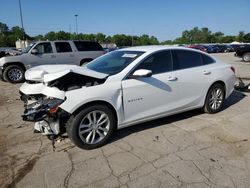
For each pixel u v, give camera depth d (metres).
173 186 3.16
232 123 5.15
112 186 3.18
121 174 3.41
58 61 11.59
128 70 4.33
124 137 4.50
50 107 3.78
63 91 3.81
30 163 3.70
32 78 4.39
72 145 4.21
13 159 3.81
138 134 4.62
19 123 5.28
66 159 3.79
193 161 3.70
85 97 3.84
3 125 5.17
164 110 4.77
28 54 11.03
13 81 10.95
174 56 4.96
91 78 4.24
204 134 4.61
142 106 4.46
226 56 29.25
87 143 4.01
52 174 3.43
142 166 3.59
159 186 3.16
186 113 5.72
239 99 7.04
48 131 4.09
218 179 3.28
